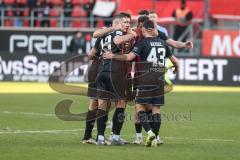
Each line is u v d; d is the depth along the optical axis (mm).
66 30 99188
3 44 100875
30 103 64438
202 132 44594
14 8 104938
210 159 32562
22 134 42188
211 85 89500
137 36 37656
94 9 103188
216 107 63062
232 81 89125
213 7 103562
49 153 33562
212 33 94250
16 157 32062
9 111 56844
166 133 43844
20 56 94062
